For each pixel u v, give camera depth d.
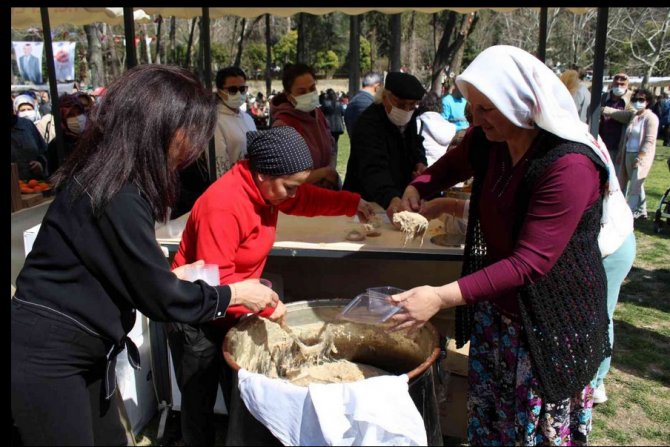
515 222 1.61
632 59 22.25
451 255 2.25
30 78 16.97
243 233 1.86
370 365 2.08
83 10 6.09
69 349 1.37
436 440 1.65
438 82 11.52
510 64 1.43
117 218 1.31
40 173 4.60
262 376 1.49
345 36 25.27
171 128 1.35
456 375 2.42
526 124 1.47
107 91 1.37
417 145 3.24
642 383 3.09
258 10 6.39
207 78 3.64
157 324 2.48
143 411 2.59
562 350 1.58
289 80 3.77
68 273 1.36
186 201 3.46
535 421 1.69
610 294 2.36
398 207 2.37
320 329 2.07
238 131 4.15
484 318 1.79
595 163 1.50
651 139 6.48
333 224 2.72
